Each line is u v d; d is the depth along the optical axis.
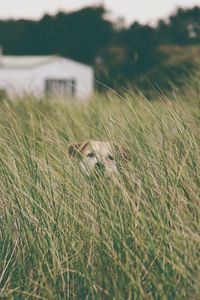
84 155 6.51
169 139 6.67
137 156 6.35
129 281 5.07
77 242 5.76
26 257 5.86
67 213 5.93
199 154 6.29
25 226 5.91
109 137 6.85
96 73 14.09
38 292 5.51
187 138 6.44
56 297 5.24
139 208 5.73
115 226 5.51
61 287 5.46
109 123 7.07
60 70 55.28
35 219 5.98
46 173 6.43
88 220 5.86
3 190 6.46
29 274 5.68
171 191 5.74
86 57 92.56
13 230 6.19
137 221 5.55
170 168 6.06
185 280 4.97
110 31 93.19
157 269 5.10
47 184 6.33
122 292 5.06
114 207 5.66
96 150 6.67
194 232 5.44
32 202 6.07
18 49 116.81
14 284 5.60
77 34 97.19
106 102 11.38
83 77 55.81
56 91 15.57
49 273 5.45
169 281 4.96
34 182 6.24
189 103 12.33
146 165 6.21
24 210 6.02
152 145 6.59
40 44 114.94
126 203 5.68
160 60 54.84
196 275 4.99
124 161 6.38
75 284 5.49
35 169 6.52
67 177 6.37
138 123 7.04
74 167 6.48
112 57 63.28
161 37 73.19
